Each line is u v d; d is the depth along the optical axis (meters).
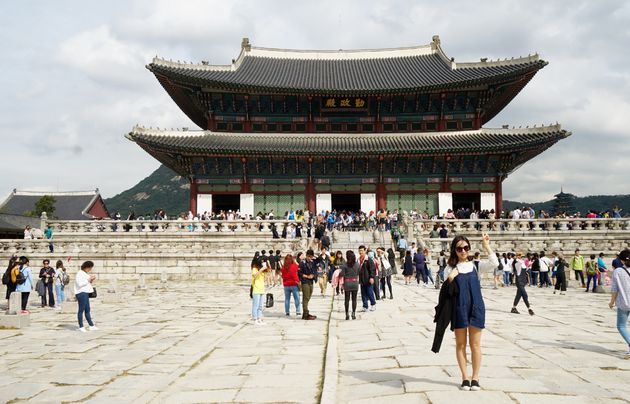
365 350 15.17
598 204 166.88
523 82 65.31
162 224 53.84
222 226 54.03
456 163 66.00
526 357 13.52
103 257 44.62
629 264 14.83
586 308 25.59
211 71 69.19
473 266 10.74
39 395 11.86
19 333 20.41
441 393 10.18
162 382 12.75
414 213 59.03
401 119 69.00
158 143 60.59
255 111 69.06
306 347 16.55
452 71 70.19
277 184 67.00
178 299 31.92
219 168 66.31
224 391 11.65
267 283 39.78
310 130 68.88
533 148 61.84
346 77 72.88
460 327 10.38
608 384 10.98
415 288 33.91
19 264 27.28
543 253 39.19
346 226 59.00
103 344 17.91
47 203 99.50
